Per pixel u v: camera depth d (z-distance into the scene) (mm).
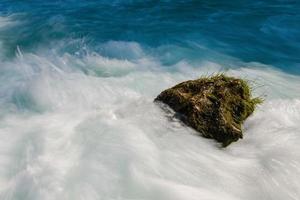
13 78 10391
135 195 5855
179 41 14148
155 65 11680
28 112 8547
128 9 18219
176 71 11234
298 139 7289
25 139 7293
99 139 7055
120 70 11031
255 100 8250
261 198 6004
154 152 6730
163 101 7730
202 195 5855
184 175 6289
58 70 10836
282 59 12961
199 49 13430
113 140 7000
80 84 9734
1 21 16391
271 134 7457
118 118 7789
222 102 7320
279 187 6211
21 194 5906
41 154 6762
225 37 14766
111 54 12547
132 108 8094
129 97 8961
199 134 7117
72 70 10898
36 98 9055
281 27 15984
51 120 7977
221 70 11594
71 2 19734
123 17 17016
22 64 11453
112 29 15320
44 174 6180
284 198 6027
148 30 15297
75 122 7773
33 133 7465
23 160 6684
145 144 6910
